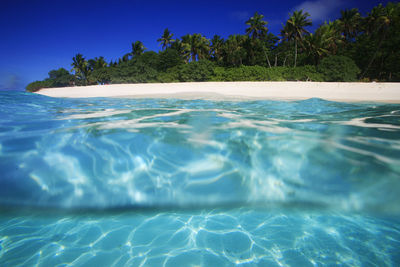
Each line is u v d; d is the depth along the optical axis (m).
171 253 1.00
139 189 1.38
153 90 13.58
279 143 1.87
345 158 1.58
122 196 1.34
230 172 1.51
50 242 1.04
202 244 1.05
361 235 1.07
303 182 1.41
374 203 1.25
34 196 1.30
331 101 6.45
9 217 1.19
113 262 0.94
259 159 1.63
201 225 1.18
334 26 27.70
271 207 1.28
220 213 1.26
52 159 1.58
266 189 1.39
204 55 34.62
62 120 2.71
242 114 3.46
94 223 1.18
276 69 21.83
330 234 1.09
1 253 0.97
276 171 1.50
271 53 31.41
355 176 1.40
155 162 1.60
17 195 1.29
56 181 1.39
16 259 0.94
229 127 2.38
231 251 1.01
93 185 1.39
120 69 27.27
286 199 1.32
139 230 1.14
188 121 2.74
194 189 1.39
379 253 0.97
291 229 1.13
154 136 2.02
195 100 6.93
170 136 2.02
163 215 1.24
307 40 25.39
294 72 20.75
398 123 2.63
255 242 1.06
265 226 1.16
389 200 1.25
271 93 10.80
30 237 1.07
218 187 1.40
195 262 0.95
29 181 1.38
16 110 3.51
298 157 1.63
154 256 0.98
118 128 2.28
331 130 2.25
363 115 3.32
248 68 21.83
